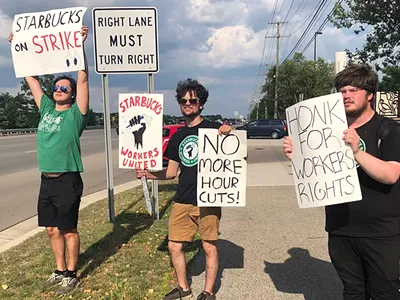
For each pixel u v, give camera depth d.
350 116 2.63
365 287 2.72
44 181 3.89
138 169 4.30
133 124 4.44
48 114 3.87
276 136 30.06
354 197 2.50
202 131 3.49
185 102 3.61
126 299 3.68
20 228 6.44
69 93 3.90
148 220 6.37
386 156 2.44
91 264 4.55
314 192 2.64
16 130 40.94
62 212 3.84
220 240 5.31
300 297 3.69
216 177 3.52
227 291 3.83
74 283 3.99
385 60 11.70
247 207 7.11
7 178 11.56
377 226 2.50
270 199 7.75
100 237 5.55
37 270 4.48
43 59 3.87
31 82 4.01
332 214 2.68
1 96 63.88
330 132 2.58
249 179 10.33
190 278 4.17
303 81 47.84
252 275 4.18
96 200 8.17
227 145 3.51
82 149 21.70
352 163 2.52
